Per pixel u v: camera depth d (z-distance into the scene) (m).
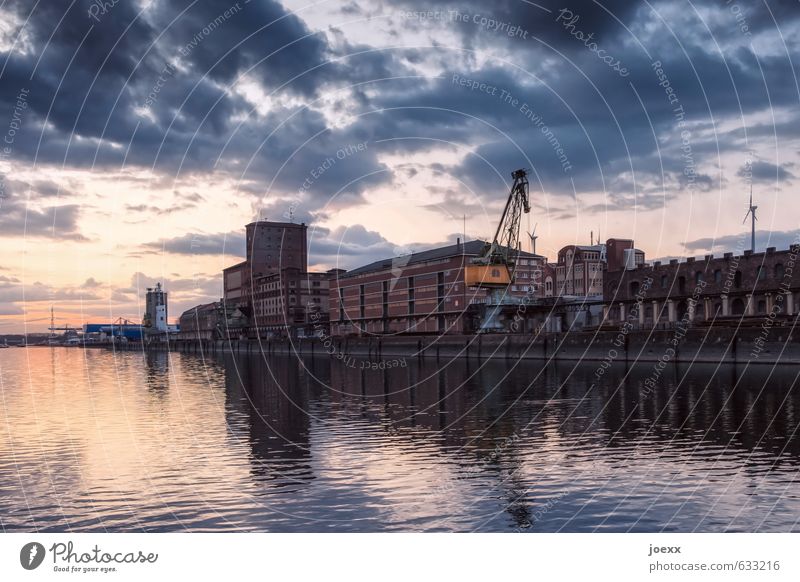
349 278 153.25
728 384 53.56
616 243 109.94
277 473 25.88
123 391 62.88
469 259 118.06
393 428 36.22
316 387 63.25
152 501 22.30
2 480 25.22
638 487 23.05
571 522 19.59
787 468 25.33
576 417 38.47
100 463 27.94
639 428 34.06
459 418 39.44
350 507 21.34
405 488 23.45
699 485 23.17
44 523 20.31
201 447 31.28
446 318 121.75
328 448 30.72
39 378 86.56
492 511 20.77
